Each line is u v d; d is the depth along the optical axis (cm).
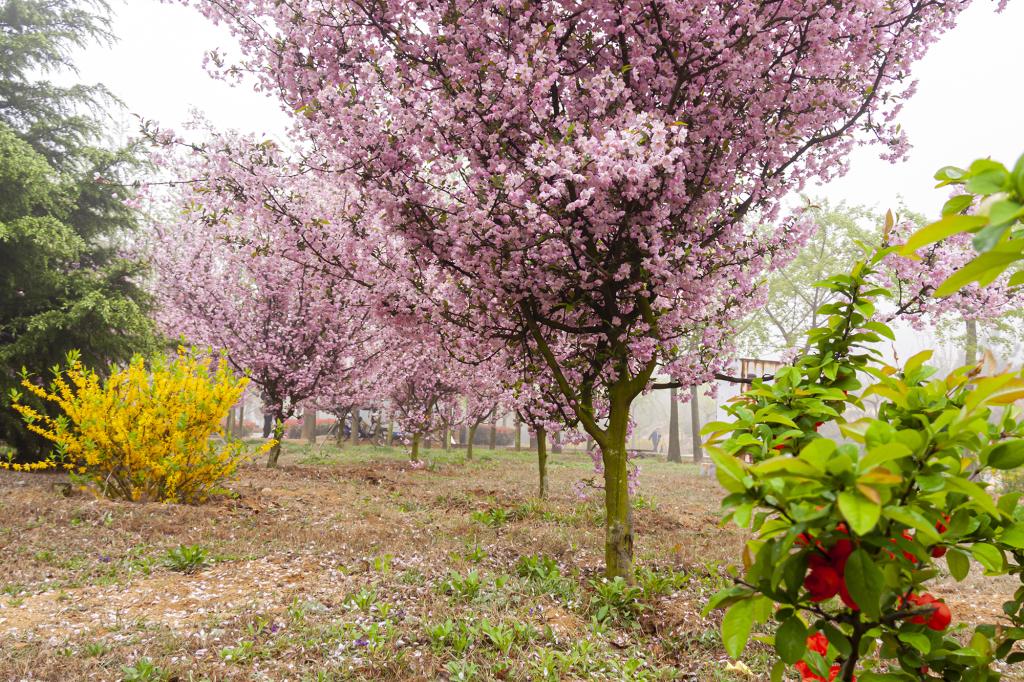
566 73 572
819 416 178
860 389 178
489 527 775
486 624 388
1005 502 146
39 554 563
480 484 1245
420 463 1498
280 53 555
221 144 622
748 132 550
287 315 1348
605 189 485
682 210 548
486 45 521
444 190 539
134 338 1314
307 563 571
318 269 658
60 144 1465
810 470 115
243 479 1060
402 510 891
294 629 396
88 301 1198
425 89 538
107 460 816
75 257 1344
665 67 548
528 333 619
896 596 142
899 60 555
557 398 666
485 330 619
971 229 92
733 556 656
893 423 154
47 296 1274
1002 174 92
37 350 1219
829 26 520
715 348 649
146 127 596
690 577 551
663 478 1697
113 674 334
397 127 511
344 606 434
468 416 1773
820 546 135
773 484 123
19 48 1376
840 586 129
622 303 574
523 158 536
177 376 859
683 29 515
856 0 522
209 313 1344
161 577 528
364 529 716
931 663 149
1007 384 111
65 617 427
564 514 893
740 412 177
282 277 1212
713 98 565
